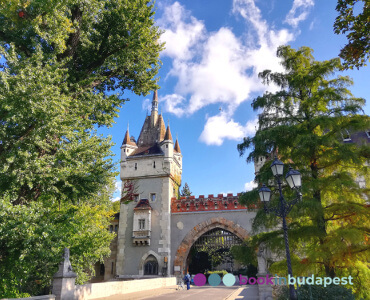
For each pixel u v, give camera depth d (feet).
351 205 35.50
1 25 39.40
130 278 104.68
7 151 32.76
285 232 31.24
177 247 107.45
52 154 41.04
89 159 42.83
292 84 45.14
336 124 38.55
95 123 49.70
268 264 45.16
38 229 32.81
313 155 40.04
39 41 42.09
